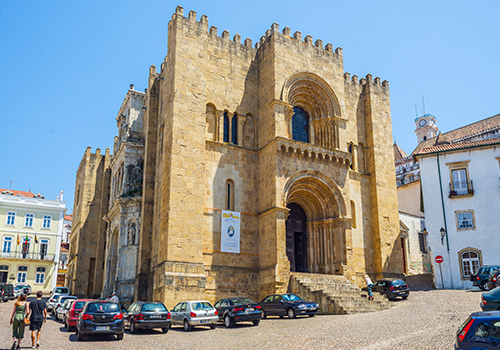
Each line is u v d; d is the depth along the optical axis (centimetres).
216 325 3045
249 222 4144
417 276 5516
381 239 4750
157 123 4634
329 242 4359
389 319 2598
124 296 4394
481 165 4659
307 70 4512
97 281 5859
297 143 4175
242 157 4272
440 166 4825
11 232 7431
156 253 3909
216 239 3953
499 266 3822
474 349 1343
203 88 4116
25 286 6316
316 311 3119
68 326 2867
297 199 4497
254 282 4009
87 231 6362
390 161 5125
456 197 4650
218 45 4434
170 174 3775
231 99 4381
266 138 4281
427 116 12900
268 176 4141
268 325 2823
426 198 4803
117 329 2430
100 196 6531
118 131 5900
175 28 4141
